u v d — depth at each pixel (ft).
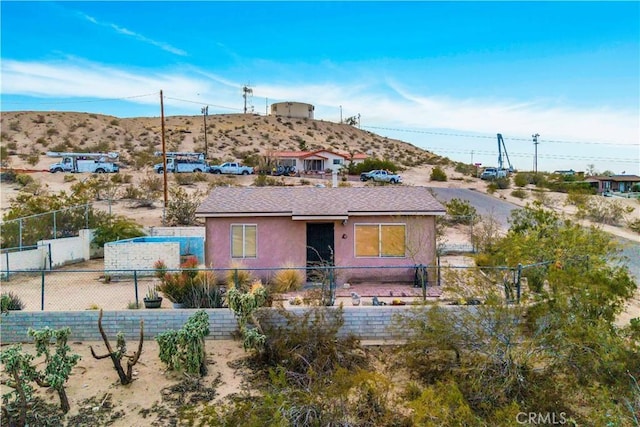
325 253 59.67
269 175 179.73
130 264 62.13
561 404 29.68
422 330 35.50
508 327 32.81
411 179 189.06
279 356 35.91
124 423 28.32
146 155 202.69
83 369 35.22
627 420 25.71
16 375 27.81
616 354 29.09
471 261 68.59
